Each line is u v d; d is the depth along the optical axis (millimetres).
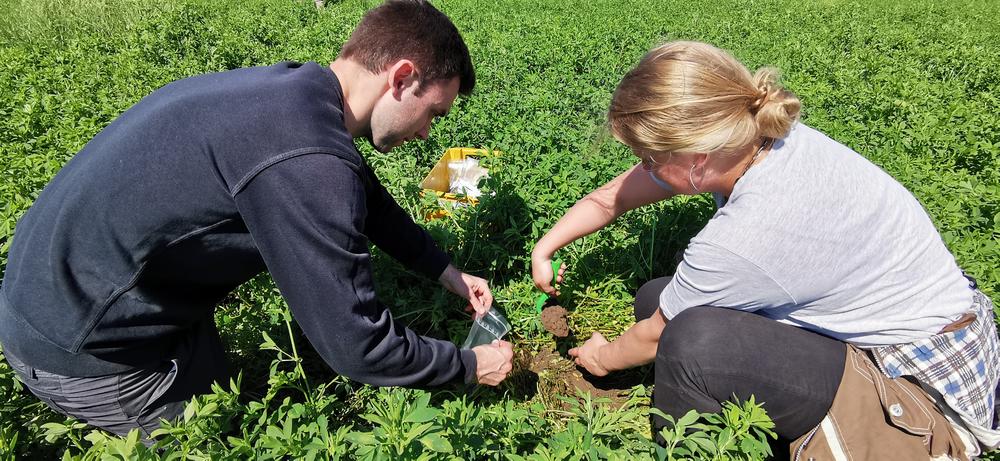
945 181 3562
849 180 1787
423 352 1906
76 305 1723
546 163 3586
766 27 11891
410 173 3838
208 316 2189
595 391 2760
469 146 4652
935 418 1853
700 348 1966
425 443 1562
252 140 1521
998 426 1940
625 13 13000
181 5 10586
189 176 1565
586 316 3123
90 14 9898
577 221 2652
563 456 1699
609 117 1895
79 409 1969
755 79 1764
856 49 9500
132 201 1592
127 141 1604
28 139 4328
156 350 1947
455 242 3178
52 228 1652
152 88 5488
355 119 1798
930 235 1888
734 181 1885
